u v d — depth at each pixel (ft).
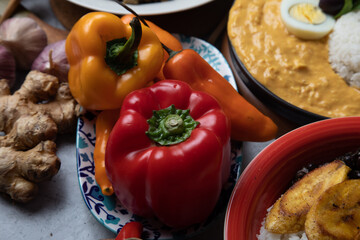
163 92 1.14
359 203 0.92
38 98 1.45
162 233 1.21
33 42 1.59
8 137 1.36
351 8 1.42
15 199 1.34
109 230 1.31
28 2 1.82
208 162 1.05
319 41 1.42
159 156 1.05
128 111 1.11
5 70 1.55
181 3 1.56
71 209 1.37
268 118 1.29
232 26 1.46
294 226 0.99
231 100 1.26
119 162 1.10
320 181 1.01
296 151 1.09
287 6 1.44
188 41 1.53
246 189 1.05
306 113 1.30
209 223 1.22
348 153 1.09
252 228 1.04
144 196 1.13
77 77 1.28
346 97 1.33
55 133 1.37
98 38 1.20
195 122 1.09
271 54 1.39
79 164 1.30
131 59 1.22
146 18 1.63
